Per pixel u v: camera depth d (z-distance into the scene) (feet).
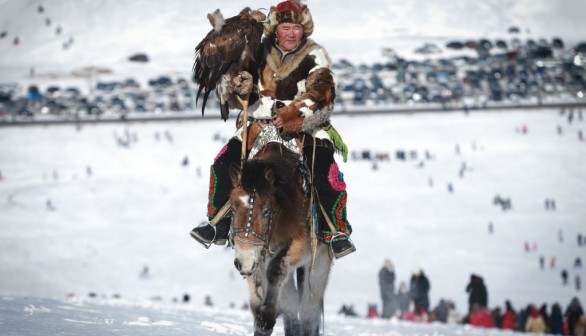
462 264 429.38
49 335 44.11
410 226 501.97
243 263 44.80
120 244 487.20
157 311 77.82
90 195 610.24
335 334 66.49
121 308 76.79
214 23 50.16
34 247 486.38
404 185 605.31
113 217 556.92
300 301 51.60
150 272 430.61
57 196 610.24
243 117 49.16
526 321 162.09
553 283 391.65
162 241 488.02
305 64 50.34
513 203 558.56
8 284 418.51
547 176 629.10
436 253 449.06
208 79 50.80
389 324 105.19
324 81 49.29
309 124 48.88
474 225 504.02
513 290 382.01
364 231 491.72
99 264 449.06
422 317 160.76
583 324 156.15
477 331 111.96
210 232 47.39
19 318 51.93
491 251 453.17
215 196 48.39
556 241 469.57
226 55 49.83
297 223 46.98
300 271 51.75
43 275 435.12
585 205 552.41
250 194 45.42
